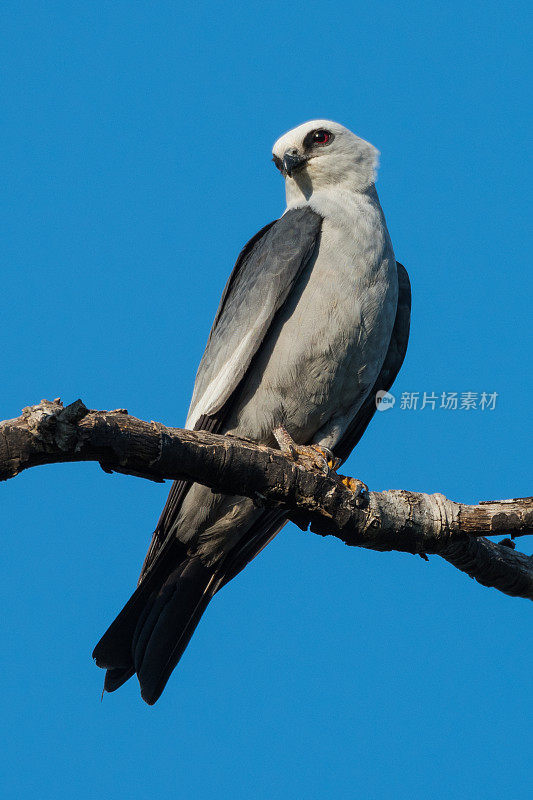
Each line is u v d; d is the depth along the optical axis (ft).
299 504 27.37
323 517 27.96
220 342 33.78
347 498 28.07
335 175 35.32
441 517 28.89
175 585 34.78
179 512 33.60
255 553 35.35
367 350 32.73
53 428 20.90
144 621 33.53
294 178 36.27
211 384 33.06
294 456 27.55
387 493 29.04
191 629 34.42
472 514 29.01
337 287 32.04
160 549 33.78
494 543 31.73
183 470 24.30
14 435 20.61
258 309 32.12
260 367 32.45
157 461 23.35
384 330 33.06
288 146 36.11
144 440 22.88
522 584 31.45
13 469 20.84
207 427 32.45
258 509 33.50
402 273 37.01
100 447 21.93
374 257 32.63
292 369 32.14
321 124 35.99
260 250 34.63
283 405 32.76
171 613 34.24
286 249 32.55
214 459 24.88
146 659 33.06
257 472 26.09
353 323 31.99
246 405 32.81
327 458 33.53
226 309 35.17
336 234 32.71
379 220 33.88
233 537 34.40
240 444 25.75
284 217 34.53
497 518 28.78
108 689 32.89
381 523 28.35
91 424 21.58
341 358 32.27
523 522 28.78
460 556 30.09
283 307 32.32
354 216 33.22
